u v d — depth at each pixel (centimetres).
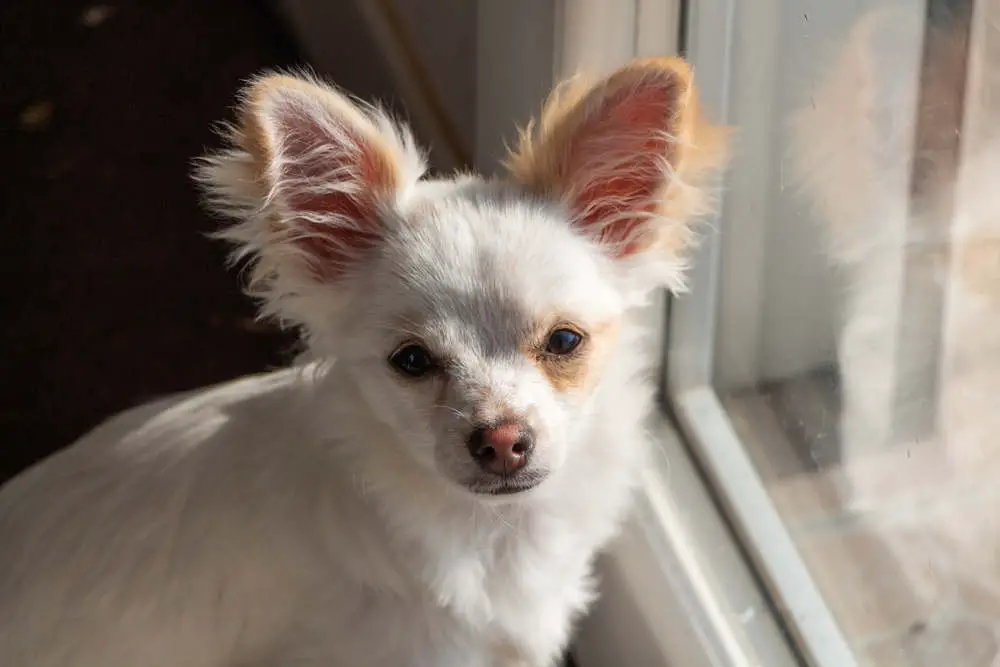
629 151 59
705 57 67
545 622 64
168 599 62
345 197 60
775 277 71
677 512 70
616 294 61
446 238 59
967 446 69
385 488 61
